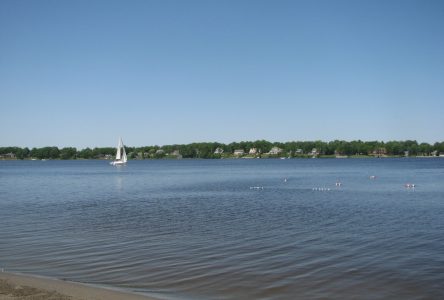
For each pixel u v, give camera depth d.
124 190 62.34
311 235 25.73
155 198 49.41
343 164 192.88
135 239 24.75
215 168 161.88
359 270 18.34
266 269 18.53
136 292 15.54
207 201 45.53
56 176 109.31
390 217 32.91
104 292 15.28
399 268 18.62
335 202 43.84
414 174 103.25
